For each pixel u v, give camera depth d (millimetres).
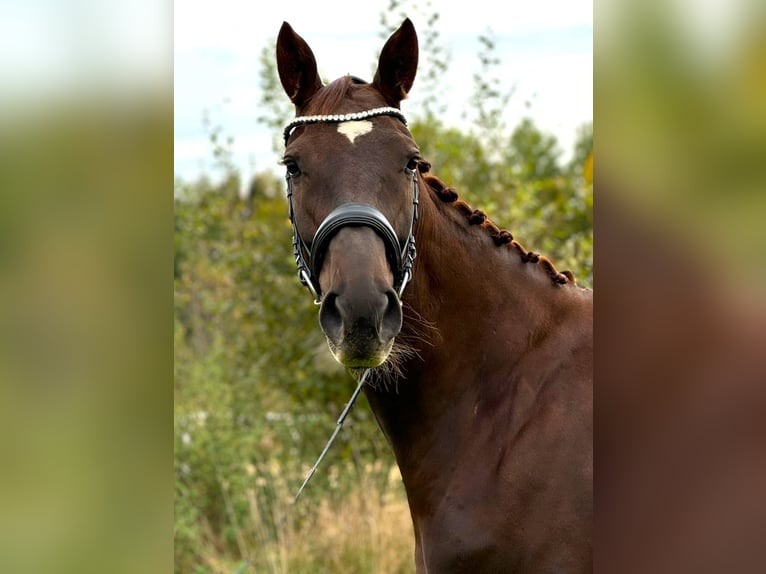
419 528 2324
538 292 2346
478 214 2342
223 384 5871
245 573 4730
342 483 5434
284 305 6023
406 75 2299
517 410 2234
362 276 1955
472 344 2279
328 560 4836
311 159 2152
